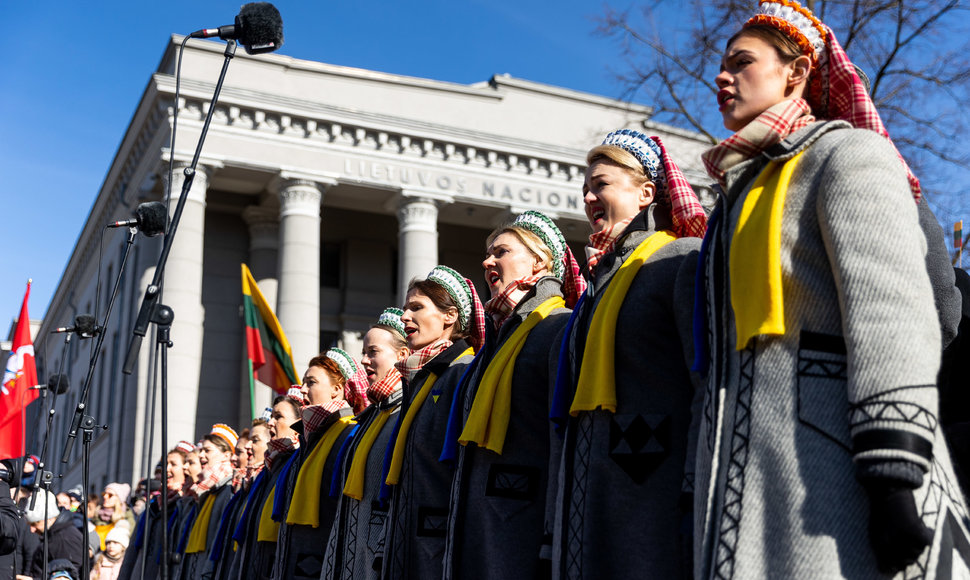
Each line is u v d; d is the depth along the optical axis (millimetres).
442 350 4953
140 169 34500
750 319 2326
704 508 2387
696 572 2369
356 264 38000
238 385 35000
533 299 4172
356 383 6234
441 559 4301
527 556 3676
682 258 3133
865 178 2283
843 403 2195
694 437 2762
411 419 4645
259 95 32688
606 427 3041
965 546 2146
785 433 2209
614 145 3658
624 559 2912
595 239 3568
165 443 4535
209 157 31984
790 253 2344
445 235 38812
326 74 34781
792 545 2123
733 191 2596
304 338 31578
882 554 2033
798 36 2766
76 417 5957
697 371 2717
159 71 34344
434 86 36375
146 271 33406
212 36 5242
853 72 2766
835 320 2268
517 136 36938
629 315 3100
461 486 3875
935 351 2117
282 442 7160
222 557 8164
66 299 52250
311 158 33344
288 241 32500
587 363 3121
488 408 3834
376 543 4875
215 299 35438
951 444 2684
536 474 3770
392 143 34594
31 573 9375
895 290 2137
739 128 2816
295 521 5930
